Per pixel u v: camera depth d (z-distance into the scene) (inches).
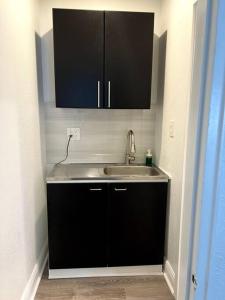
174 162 74.8
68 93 82.0
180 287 29.2
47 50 90.4
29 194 71.8
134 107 84.4
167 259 81.1
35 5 81.4
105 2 90.1
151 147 98.7
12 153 57.6
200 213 23.5
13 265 57.8
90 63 80.8
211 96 21.5
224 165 22.6
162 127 87.3
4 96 53.0
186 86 65.4
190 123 25.5
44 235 90.6
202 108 22.6
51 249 78.5
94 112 95.3
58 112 94.2
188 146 26.2
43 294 73.7
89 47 79.8
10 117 56.7
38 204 82.3
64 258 79.4
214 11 20.6
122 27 79.4
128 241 80.4
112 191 77.0
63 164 96.3
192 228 24.9
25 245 67.3
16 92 60.9
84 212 77.4
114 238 79.8
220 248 24.1
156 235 81.1
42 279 80.0
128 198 78.0
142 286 77.8
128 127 97.2
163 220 80.4
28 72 72.0
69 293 74.3
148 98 84.3
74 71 81.0
